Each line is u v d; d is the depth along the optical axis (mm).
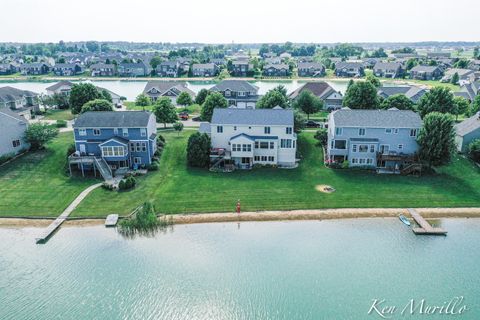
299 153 74000
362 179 63625
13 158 70188
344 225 51188
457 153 73375
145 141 67500
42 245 46750
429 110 88625
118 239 47969
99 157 66188
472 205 55812
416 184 61781
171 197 57469
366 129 66500
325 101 113000
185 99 118562
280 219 52531
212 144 70500
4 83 198250
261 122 68375
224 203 56125
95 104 88750
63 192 59094
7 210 54219
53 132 75750
